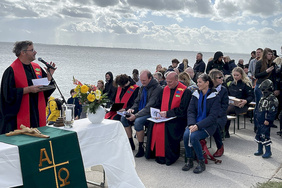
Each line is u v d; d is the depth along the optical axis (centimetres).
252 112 873
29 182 306
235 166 528
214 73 577
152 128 561
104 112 408
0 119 413
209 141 680
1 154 291
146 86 607
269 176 484
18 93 402
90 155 379
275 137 706
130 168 412
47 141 328
